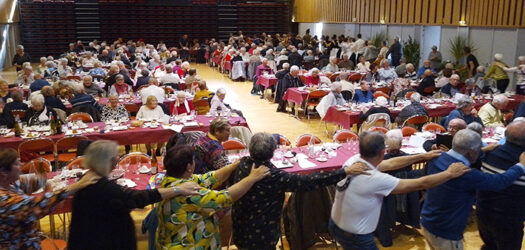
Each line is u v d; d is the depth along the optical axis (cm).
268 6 3106
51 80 1305
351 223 345
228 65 2070
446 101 1053
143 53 2105
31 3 2672
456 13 1688
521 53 1440
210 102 983
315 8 2845
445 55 1764
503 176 342
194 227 315
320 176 335
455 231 350
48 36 2762
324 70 1620
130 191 301
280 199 354
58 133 750
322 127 1139
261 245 352
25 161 623
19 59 1777
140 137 772
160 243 322
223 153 484
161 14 2964
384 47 1867
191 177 346
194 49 2683
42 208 292
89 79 1082
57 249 412
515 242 400
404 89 1157
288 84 1312
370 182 333
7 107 826
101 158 301
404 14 1978
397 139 502
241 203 352
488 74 1265
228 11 3064
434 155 361
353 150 632
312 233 493
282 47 2267
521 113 793
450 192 342
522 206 386
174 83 1277
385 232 529
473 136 344
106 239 302
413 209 529
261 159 346
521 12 1416
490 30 1545
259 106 1404
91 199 299
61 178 516
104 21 2869
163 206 317
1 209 288
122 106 887
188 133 545
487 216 403
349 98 1148
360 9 2325
